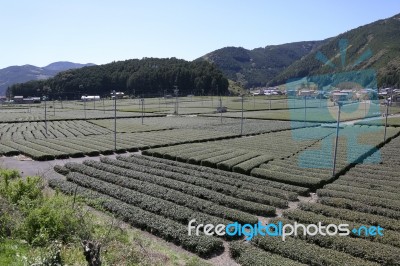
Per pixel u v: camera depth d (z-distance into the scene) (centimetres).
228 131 6856
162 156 4478
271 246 1895
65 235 1786
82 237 1756
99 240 1730
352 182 3130
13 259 1494
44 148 5009
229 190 2878
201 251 1906
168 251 1912
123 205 2523
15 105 17200
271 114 10338
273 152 4556
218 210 2417
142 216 2322
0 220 1822
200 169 3706
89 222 1969
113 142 5531
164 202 2580
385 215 2380
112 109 13412
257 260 1720
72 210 1958
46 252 1487
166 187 3072
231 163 3797
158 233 2161
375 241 1978
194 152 4519
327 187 2970
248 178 3297
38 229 1753
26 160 4494
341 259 1708
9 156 4781
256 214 2489
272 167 3656
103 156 4725
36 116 10644
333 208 2439
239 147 4978
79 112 12356
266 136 6159
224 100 17588
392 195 2697
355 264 1656
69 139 5925
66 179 3444
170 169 3678
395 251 1786
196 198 2662
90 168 3681
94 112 12212
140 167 3738
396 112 9931
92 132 7006
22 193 2283
